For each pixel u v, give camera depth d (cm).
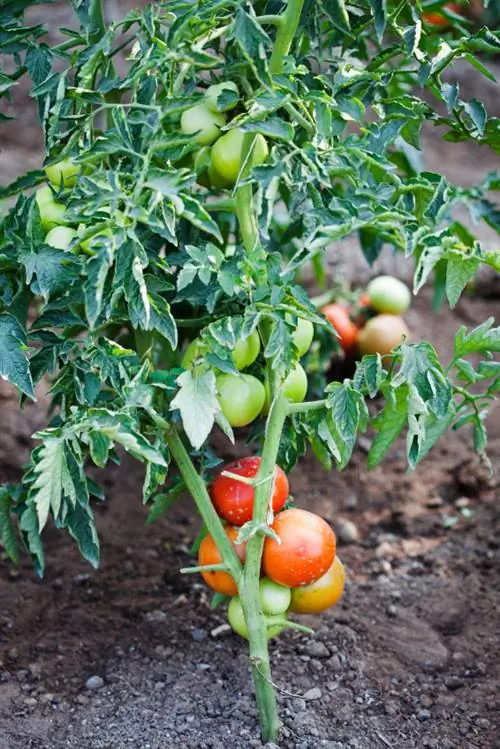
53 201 168
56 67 443
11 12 184
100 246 139
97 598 227
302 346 163
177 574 236
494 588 232
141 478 273
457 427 188
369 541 255
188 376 147
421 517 263
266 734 172
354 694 194
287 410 157
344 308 304
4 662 203
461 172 440
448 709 191
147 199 146
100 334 208
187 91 160
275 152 159
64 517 159
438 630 219
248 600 158
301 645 206
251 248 162
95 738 179
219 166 160
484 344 170
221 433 291
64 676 200
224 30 155
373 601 228
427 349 156
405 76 221
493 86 498
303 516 161
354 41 191
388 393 165
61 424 172
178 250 183
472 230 378
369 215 150
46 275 154
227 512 164
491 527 257
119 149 148
